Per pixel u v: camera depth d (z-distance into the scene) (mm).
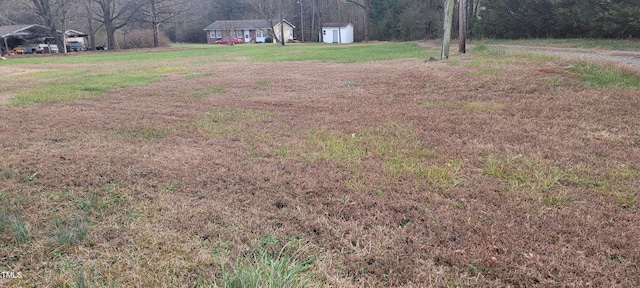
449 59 13211
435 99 7320
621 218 2900
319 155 4473
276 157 4492
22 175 4066
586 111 5816
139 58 25281
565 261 2410
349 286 2256
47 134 5734
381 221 2967
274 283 2172
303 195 3459
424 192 3430
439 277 2312
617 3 17609
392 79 9711
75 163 4395
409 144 4766
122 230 2918
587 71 8094
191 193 3557
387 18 50344
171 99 8438
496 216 2967
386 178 3754
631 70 7984
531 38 24672
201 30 68562
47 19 39031
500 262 2416
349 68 12805
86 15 42062
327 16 62750
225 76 12094
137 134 5645
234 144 5047
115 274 2396
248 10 70938
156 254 2588
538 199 3207
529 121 5590
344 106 7105
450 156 4309
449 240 2699
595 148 4395
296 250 2613
